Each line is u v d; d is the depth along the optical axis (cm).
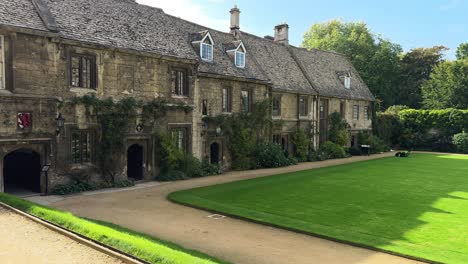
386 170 2083
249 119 2231
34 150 1322
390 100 4988
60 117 1353
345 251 768
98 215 1031
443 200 1268
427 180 1720
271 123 2417
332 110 3123
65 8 1516
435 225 955
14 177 1516
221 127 2059
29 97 1278
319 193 1377
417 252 746
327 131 3072
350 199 1274
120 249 625
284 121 2611
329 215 1054
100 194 1358
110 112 1516
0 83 1238
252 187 1491
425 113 3866
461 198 1305
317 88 2925
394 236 862
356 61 4697
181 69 1847
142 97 1652
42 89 1321
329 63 3500
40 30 1298
